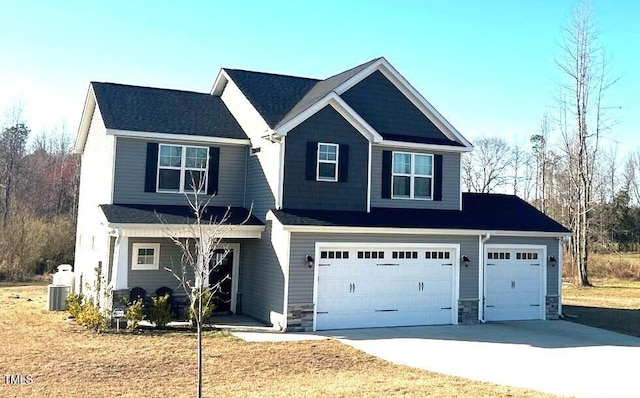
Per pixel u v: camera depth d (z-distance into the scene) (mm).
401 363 12672
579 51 36781
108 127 17688
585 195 36312
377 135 18938
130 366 11594
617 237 57219
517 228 19672
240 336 15203
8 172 49625
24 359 11898
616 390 10664
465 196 22750
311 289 16625
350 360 12836
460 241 18875
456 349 14422
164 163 18797
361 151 18844
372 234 17516
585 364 12977
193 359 12398
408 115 20828
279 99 20578
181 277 18469
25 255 31891
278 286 16766
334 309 16984
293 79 22734
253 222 18266
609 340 16234
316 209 18016
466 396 9945
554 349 14727
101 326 15320
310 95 20672
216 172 19578
